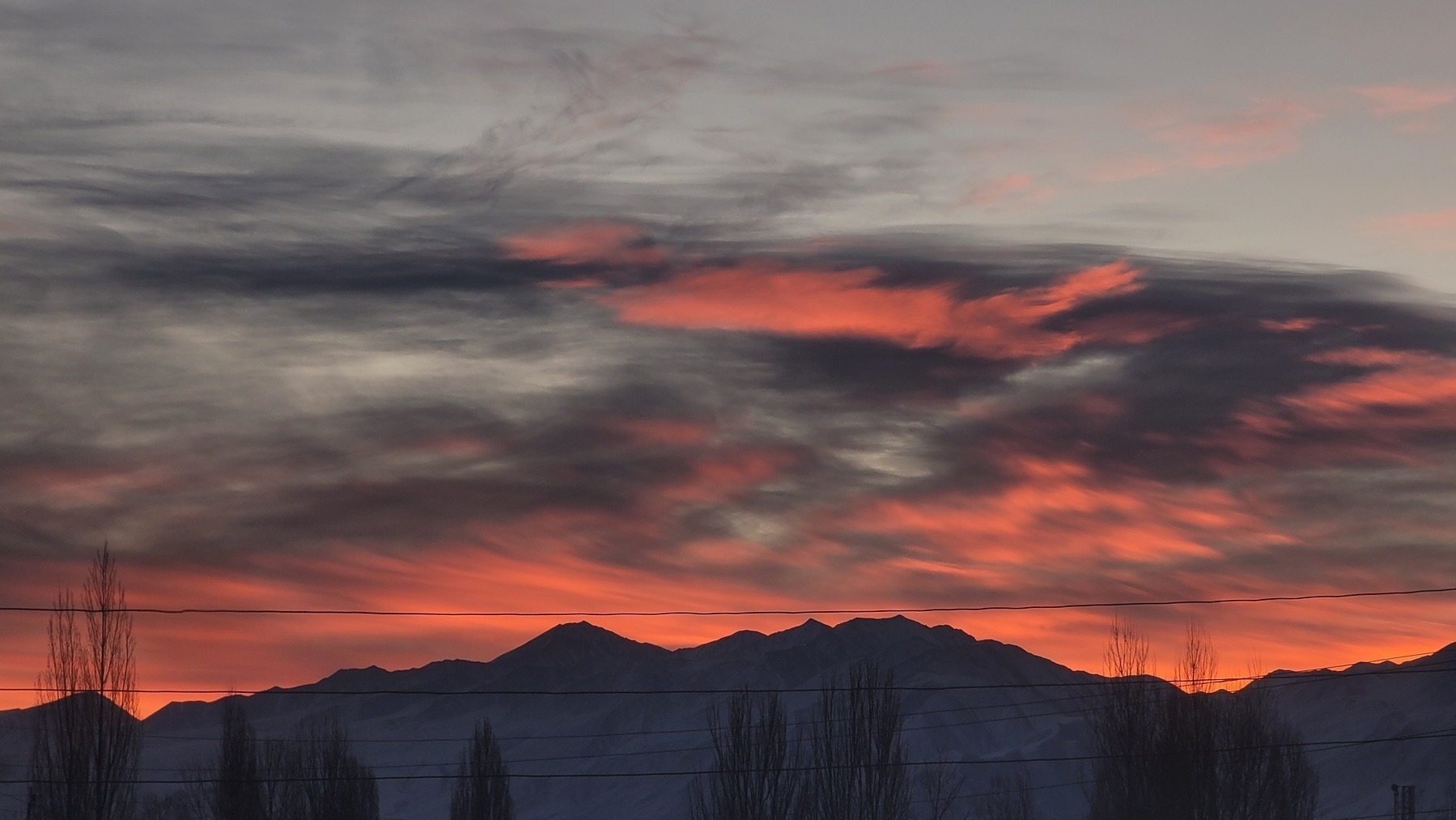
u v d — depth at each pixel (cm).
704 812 11062
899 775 10600
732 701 10888
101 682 8100
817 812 10569
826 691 10912
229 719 10688
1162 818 8506
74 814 7844
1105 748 8881
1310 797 10262
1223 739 9269
